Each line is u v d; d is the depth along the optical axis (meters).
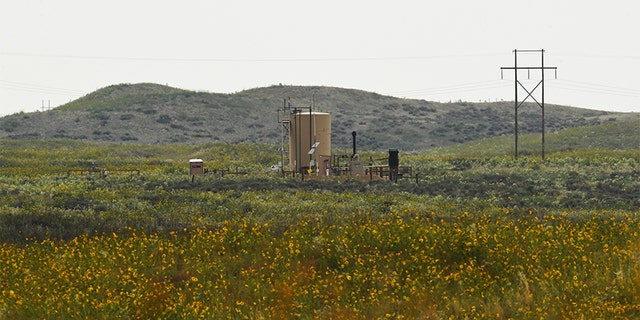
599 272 45.91
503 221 69.75
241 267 55.62
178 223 82.56
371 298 43.50
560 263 49.09
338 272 51.78
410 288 45.31
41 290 49.03
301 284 49.38
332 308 43.50
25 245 69.31
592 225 60.59
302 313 42.66
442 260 53.00
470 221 65.81
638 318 38.47
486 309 40.94
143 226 79.56
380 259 52.78
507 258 50.25
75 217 90.38
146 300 45.56
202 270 53.88
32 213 93.50
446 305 41.94
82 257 58.38
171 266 56.03
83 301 44.91
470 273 46.78
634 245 50.97
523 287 44.22
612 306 39.62
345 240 56.47
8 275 53.84
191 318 41.94
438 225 65.75
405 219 76.75
